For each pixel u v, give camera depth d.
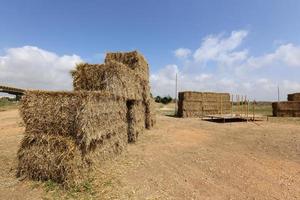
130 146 10.60
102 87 8.78
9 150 9.27
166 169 7.46
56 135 6.27
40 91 6.45
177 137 13.36
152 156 8.95
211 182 6.48
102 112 7.34
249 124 21.16
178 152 9.75
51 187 5.83
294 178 6.86
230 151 10.09
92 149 6.84
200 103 29.98
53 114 6.31
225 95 32.66
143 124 14.23
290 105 30.33
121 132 9.36
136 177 6.64
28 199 5.25
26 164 6.34
